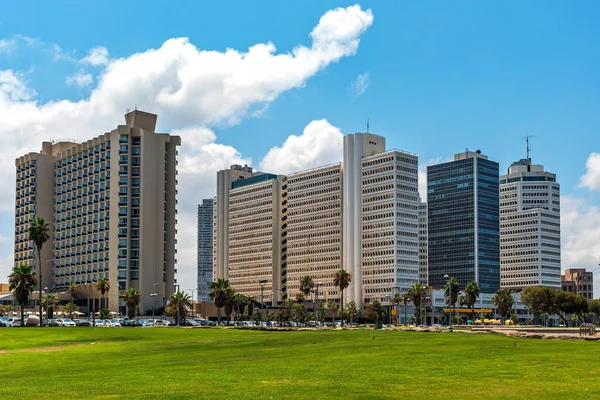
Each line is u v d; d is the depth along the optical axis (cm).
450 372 4441
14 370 5738
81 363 6222
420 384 3900
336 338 8969
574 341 7544
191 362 5781
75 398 3616
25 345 9425
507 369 4550
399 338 8650
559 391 3572
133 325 19462
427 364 4981
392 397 3469
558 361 5019
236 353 6800
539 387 3719
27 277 17950
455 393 3566
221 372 4731
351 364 5097
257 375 4481
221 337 10481
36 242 18362
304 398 3456
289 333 11131
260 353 6650
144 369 5219
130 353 7419
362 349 6675
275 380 4191
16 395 3766
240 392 3688
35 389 4016
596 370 4438
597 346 6569
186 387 3947
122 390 3891
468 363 4988
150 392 3772
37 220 18350
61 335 11756
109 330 13725
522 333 9056
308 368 4859
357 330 12388
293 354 6319
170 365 5531
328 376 4331
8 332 12812
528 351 5978
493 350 6156
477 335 9394
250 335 10906
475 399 3369
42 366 6044
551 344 6900
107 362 6206
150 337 11044
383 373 4447
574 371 4388
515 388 3697
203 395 3597
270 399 3438
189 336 11150
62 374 5047
